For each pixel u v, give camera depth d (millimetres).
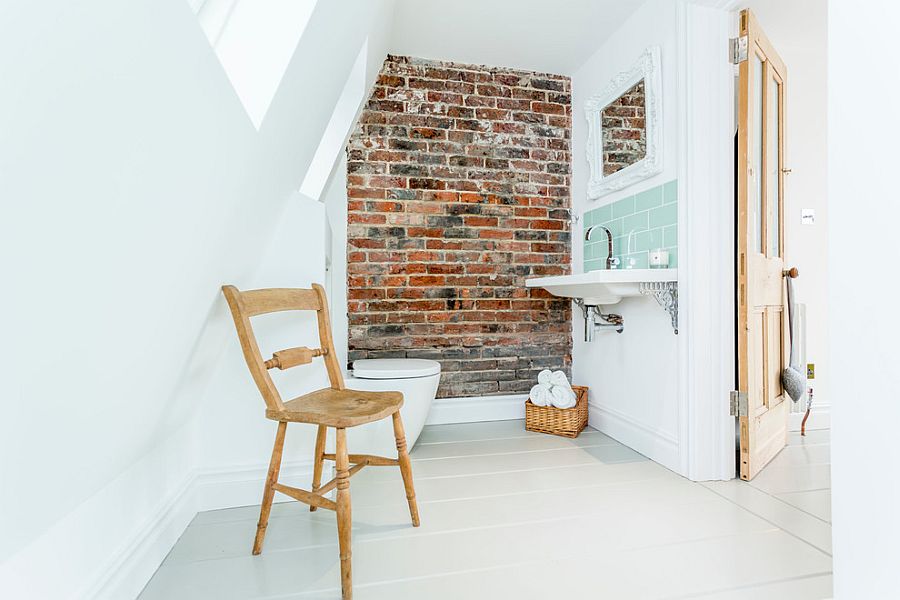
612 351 2727
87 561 1080
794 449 2504
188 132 818
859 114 976
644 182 2436
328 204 2848
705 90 2084
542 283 2678
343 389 1750
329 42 1455
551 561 1442
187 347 1310
